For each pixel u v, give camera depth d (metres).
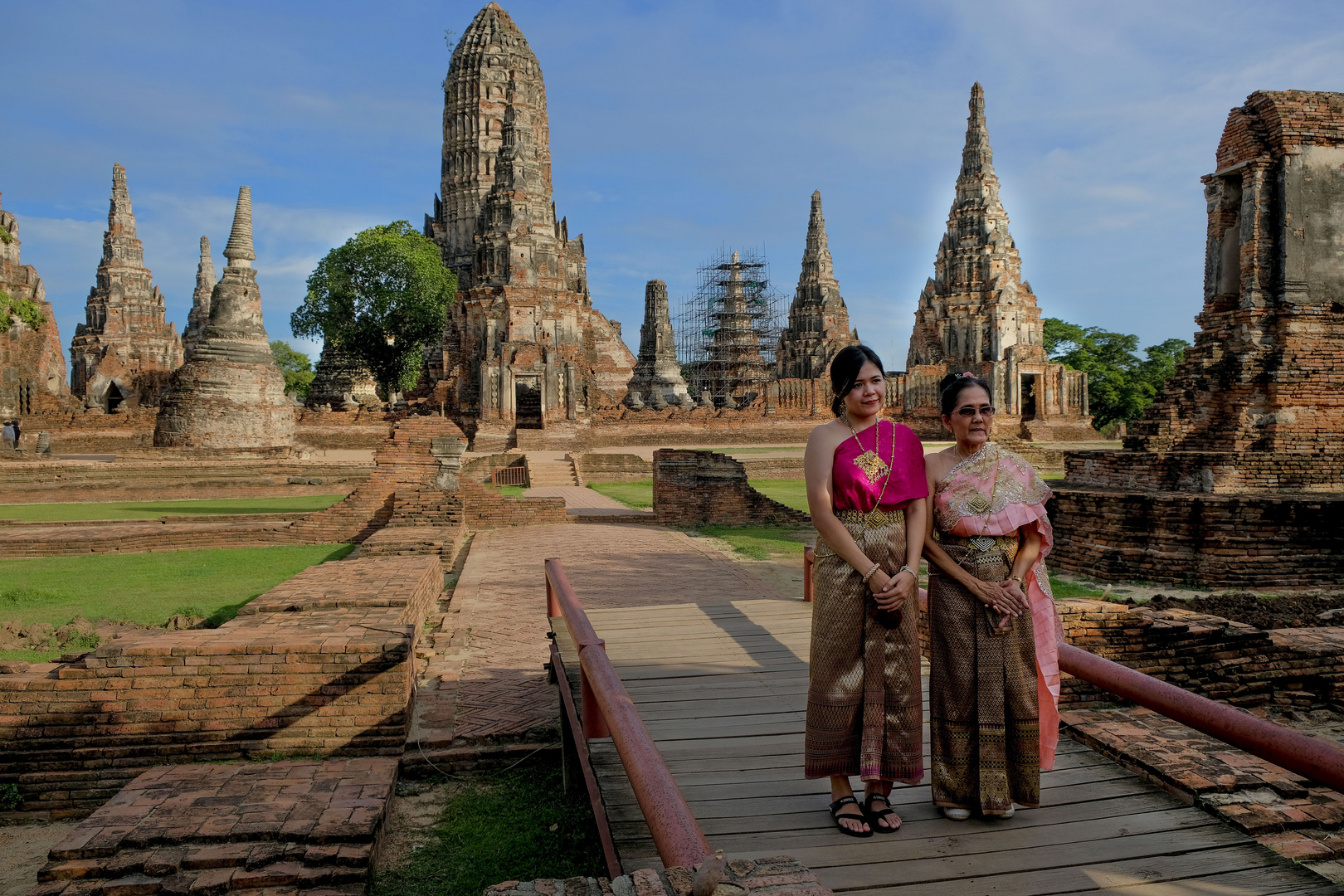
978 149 59.47
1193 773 4.88
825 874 3.84
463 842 6.45
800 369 81.50
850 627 4.23
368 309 62.84
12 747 7.58
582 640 5.52
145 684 7.69
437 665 10.03
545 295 56.91
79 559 17.20
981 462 4.33
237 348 38.19
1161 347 70.56
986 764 4.23
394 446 20.22
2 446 35.66
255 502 28.50
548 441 47.41
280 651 7.77
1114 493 15.08
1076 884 3.80
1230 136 17.83
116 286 75.12
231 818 6.09
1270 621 11.31
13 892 6.09
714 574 15.23
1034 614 4.38
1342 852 4.20
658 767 3.60
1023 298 59.81
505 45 69.88
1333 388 16.81
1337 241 17.20
